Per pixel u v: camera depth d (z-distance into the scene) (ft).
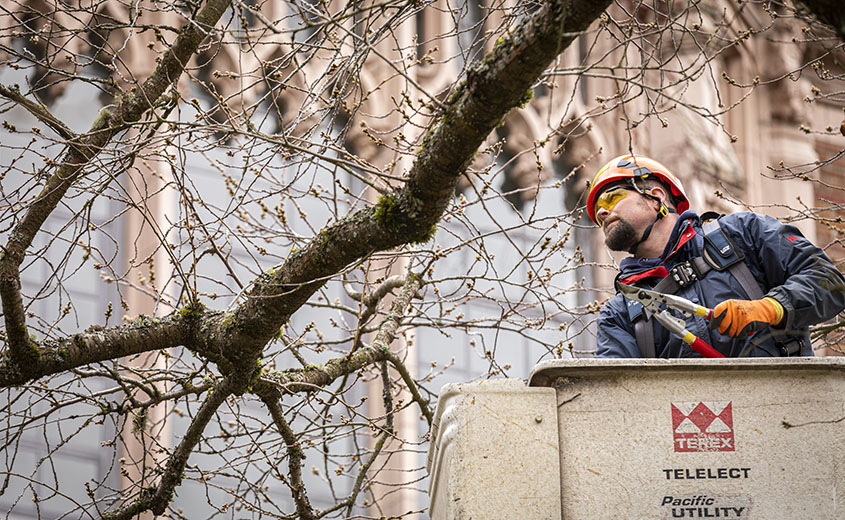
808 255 27.53
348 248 29.32
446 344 68.49
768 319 26.37
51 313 59.88
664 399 23.80
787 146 85.92
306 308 64.23
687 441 23.58
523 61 24.54
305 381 36.09
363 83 69.92
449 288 68.74
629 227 30.53
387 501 64.39
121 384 36.96
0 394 58.39
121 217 62.95
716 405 23.77
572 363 23.68
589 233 74.84
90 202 34.55
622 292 27.66
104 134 35.14
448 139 26.17
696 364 23.73
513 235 72.79
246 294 32.45
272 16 68.03
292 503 62.34
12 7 60.23
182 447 36.35
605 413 23.73
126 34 63.87
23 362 32.73
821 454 23.49
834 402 23.75
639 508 23.24
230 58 66.23
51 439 58.70
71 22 62.13
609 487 23.35
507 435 23.54
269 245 65.72
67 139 34.22
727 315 26.37
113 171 34.40
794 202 84.58
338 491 64.39
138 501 36.99
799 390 23.84
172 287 62.13
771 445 23.58
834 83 86.94
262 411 61.52
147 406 37.17
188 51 35.04
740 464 23.48
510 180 74.54
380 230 28.53
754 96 85.87
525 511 23.13
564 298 72.33
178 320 33.50
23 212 43.50
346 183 68.95
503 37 25.21
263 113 67.97
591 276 73.46
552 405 23.73
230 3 35.60
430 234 28.63
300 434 37.58
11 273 32.63
